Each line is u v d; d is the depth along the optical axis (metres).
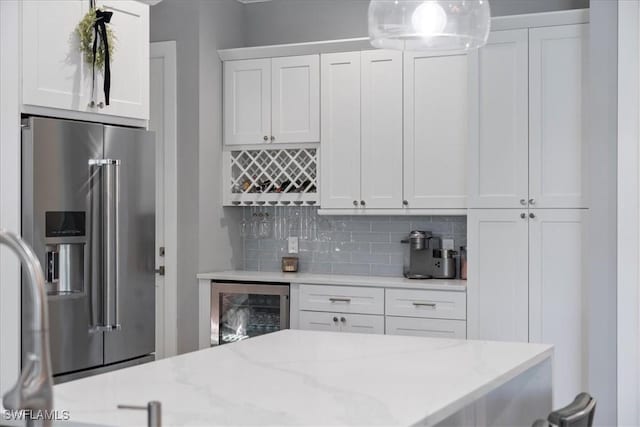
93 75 4.05
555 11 4.84
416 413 2.06
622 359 4.32
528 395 3.08
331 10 5.82
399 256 5.55
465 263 5.18
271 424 1.96
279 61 5.55
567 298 4.61
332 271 5.76
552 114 4.66
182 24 5.59
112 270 4.05
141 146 4.28
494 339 4.79
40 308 1.52
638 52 4.30
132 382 2.45
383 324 5.05
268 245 5.98
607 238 4.39
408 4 2.52
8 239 1.52
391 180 5.21
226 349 3.04
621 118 4.33
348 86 5.34
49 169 3.74
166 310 5.68
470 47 2.74
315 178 5.60
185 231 5.60
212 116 5.68
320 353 2.94
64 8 3.88
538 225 4.69
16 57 3.63
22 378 1.51
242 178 5.88
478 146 4.85
